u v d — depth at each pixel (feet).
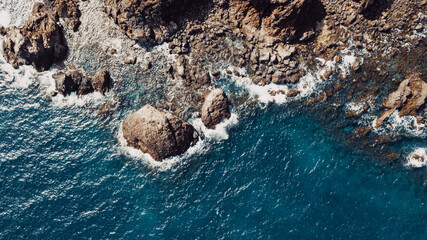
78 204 158.51
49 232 152.35
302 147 170.50
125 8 178.81
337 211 155.94
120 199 160.15
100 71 185.16
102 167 167.63
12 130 174.50
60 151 170.81
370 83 178.60
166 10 184.24
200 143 172.76
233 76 184.14
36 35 180.45
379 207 157.17
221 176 164.76
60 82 179.42
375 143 169.99
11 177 163.63
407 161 166.40
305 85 181.27
